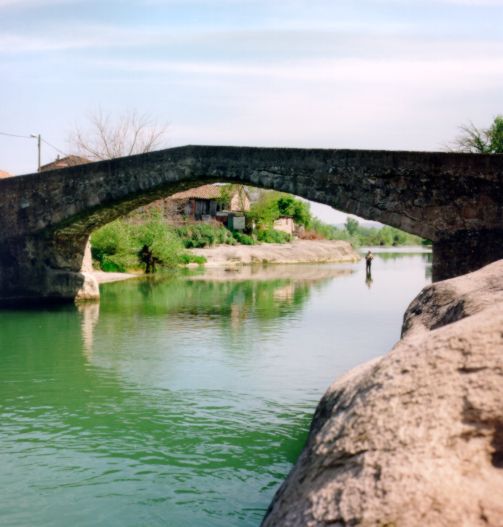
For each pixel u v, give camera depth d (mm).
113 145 49594
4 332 17859
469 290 5914
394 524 2844
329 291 29422
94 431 9578
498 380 3342
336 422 3701
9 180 22891
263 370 13312
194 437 9281
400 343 4191
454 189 16578
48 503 7195
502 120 36562
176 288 30391
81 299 24531
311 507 3232
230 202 67688
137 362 14070
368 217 17375
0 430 9656
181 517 6828
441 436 3203
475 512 2834
